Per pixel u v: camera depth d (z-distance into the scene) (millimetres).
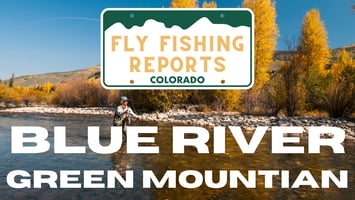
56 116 19703
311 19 26484
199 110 21078
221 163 6172
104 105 29750
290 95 15195
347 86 14391
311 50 26078
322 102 15188
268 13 23750
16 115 20656
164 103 21312
